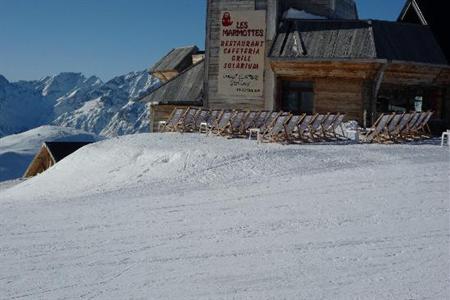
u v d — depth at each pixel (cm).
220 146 1845
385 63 2377
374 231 961
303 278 757
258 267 809
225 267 816
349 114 2502
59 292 747
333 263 810
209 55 2806
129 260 870
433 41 2572
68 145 3700
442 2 2809
